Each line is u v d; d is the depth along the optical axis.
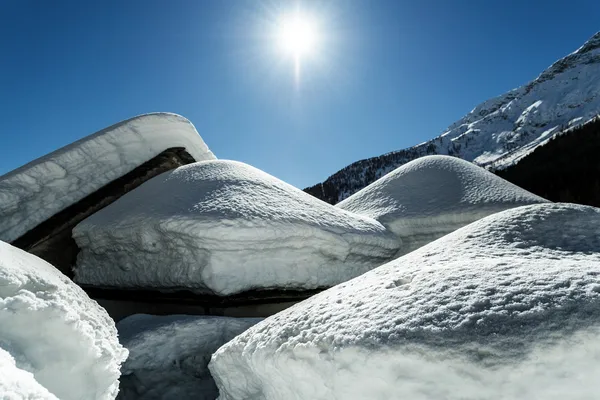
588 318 2.14
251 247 6.81
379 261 9.40
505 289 2.54
